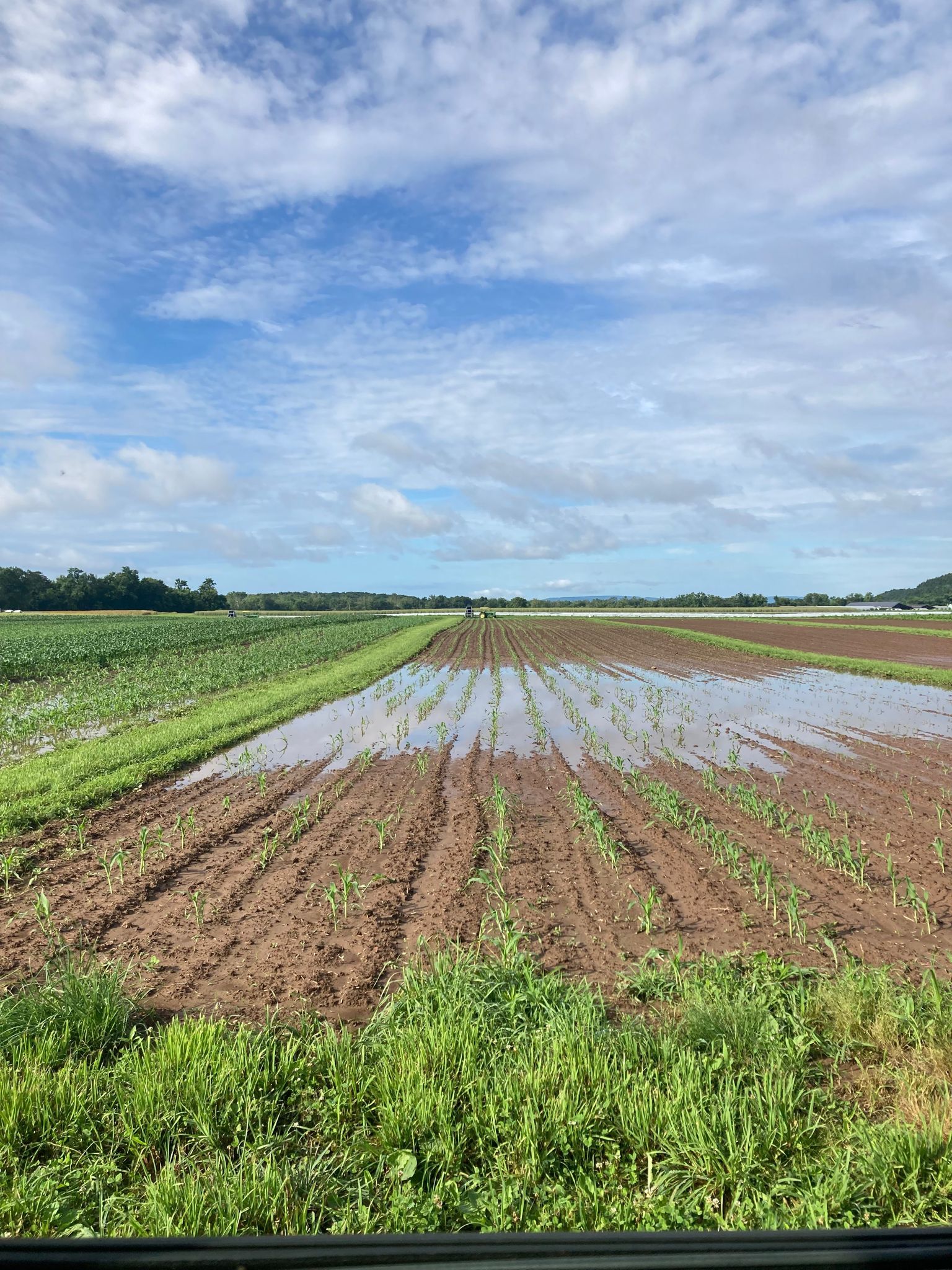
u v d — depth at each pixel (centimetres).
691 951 638
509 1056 458
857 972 555
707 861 869
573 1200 354
